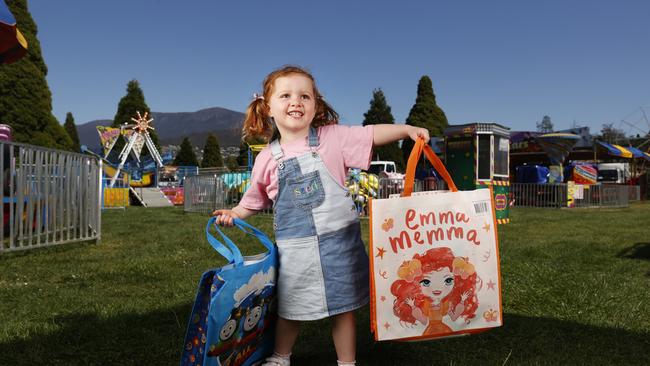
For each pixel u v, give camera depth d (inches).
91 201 270.1
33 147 231.8
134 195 855.1
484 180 422.6
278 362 94.2
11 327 117.8
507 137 444.8
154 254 235.1
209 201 566.9
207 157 2085.4
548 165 906.1
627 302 143.6
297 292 89.5
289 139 97.3
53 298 147.4
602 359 99.8
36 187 234.5
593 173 836.6
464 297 86.8
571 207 713.6
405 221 85.0
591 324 123.6
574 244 270.1
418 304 85.1
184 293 154.5
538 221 451.8
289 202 91.7
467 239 87.3
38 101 935.7
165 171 1395.2
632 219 476.1
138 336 114.3
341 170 94.7
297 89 96.3
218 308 76.1
